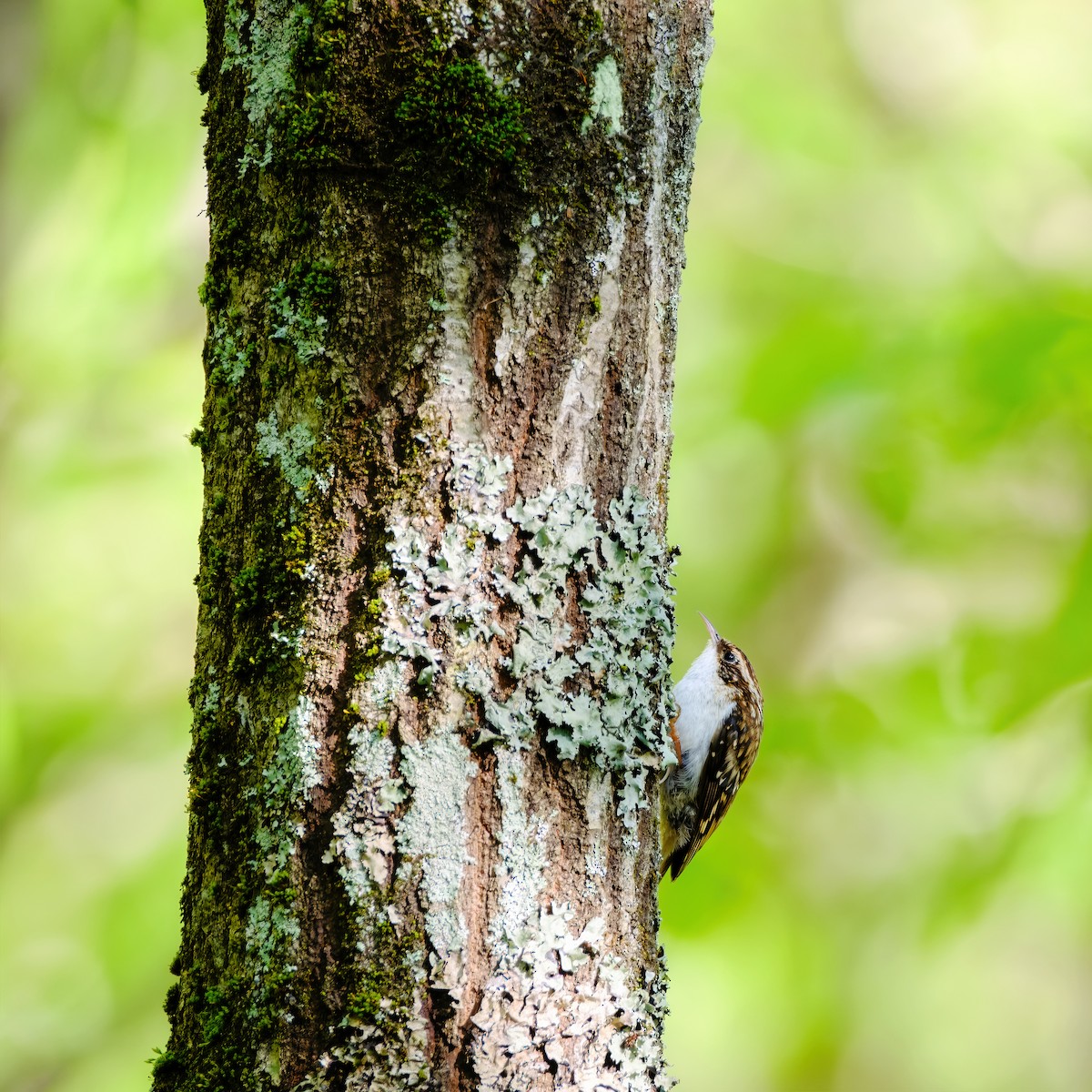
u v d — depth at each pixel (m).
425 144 2.39
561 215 2.49
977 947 9.32
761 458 9.26
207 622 2.56
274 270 2.47
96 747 9.07
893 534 8.29
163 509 9.33
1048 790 6.89
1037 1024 9.53
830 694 7.88
